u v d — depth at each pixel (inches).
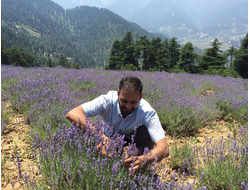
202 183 88.4
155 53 2500.0
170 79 410.6
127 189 70.4
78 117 80.0
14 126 124.4
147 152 76.2
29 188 72.2
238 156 95.4
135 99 77.6
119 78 332.8
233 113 193.8
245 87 354.9
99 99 88.7
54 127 112.0
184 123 149.8
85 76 299.0
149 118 87.1
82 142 78.2
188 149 112.8
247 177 82.1
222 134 155.0
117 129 94.0
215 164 93.0
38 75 256.8
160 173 93.7
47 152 77.2
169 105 170.9
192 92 273.9
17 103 141.6
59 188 68.6
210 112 179.0
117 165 66.1
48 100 136.9
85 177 68.1
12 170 87.8
